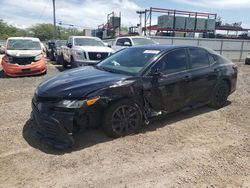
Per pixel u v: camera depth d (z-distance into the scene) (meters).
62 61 15.72
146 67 5.02
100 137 4.73
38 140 4.63
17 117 5.82
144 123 5.05
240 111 6.50
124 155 4.15
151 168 3.81
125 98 4.67
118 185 3.41
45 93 4.38
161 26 31.17
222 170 3.81
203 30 32.59
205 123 5.62
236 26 38.53
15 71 11.45
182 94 5.49
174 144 4.58
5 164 3.86
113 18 35.09
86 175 3.61
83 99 4.26
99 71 5.24
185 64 5.61
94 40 13.70
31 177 3.56
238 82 10.70
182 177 3.61
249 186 3.46
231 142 4.73
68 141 4.20
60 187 3.35
